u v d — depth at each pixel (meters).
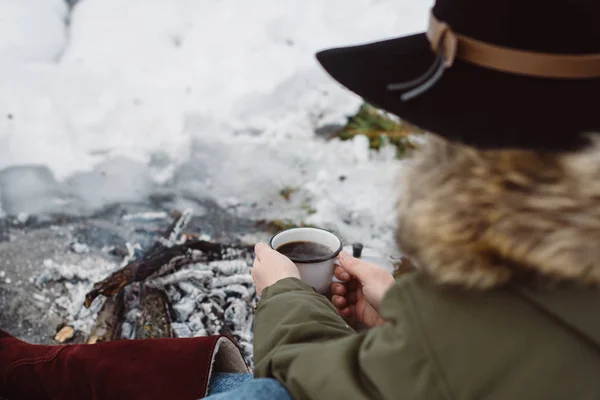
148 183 2.13
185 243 1.86
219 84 2.34
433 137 0.77
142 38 2.46
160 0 2.57
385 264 1.87
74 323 1.77
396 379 0.78
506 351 0.72
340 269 1.31
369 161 2.16
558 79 0.72
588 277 0.67
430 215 0.72
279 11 2.52
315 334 0.99
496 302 0.72
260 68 2.37
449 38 0.74
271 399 0.91
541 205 0.66
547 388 0.71
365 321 1.35
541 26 0.71
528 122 0.71
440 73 0.74
